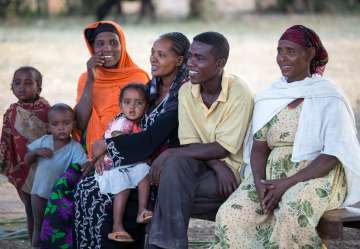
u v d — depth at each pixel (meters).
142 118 6.85
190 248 7.57
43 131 7.48
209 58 6.32
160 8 41.00
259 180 6.07
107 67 7.55
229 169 6.45
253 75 17.97
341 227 5.79
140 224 6.57
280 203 5.86
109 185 6.52
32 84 7.42
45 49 22.98
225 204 6.08
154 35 26.48
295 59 6.11
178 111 6.60
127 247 6.59
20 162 7.43
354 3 34.59
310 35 6.13
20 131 7.42
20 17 33.31
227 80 6.50
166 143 6.74
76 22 32.31
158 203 6.14
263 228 6.04
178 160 6.22
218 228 6.04
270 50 22.39
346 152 5.93
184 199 6.13
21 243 7.70
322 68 6.34
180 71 6.81
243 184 6.25
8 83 16.80
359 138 11.38
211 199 6.41
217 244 6.08
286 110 6.13
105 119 7.39
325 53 6.26
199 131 6.54
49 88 16.52
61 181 6.87
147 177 6.54
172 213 6.07
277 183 5.92
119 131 6.75
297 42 6.08
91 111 7.38
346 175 5.98
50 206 6.81
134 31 28.30
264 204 5.94
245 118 6.43
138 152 6.57
